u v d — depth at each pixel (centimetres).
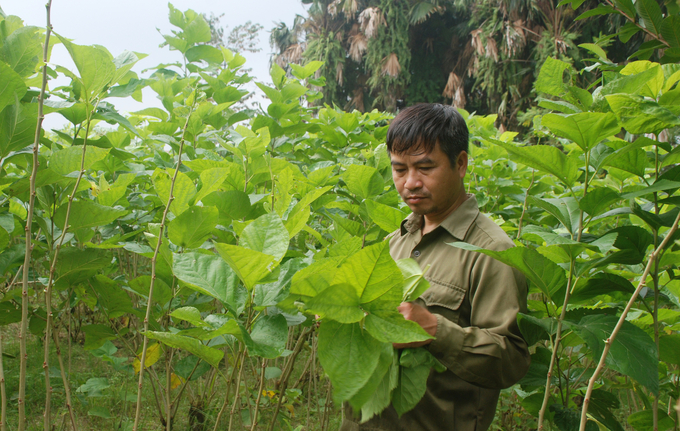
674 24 169
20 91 133
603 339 121
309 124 326
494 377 128
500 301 135
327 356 81
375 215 183
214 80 327
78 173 163
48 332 152
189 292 196
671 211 139
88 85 138
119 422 269
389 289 82
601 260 133
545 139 1233
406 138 143
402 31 1939
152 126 299
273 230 102
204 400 260
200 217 139
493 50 1623
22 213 202
